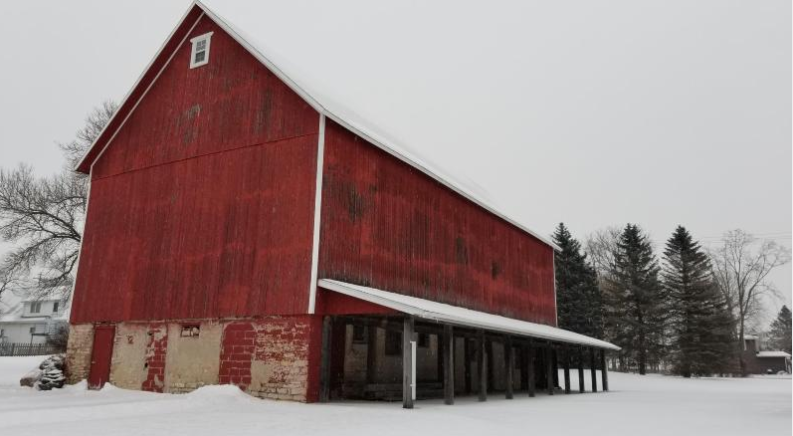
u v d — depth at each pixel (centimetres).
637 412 1577
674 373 4959
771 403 2050
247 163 1766
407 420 1149
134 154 2059
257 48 1811
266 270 1630
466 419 1212
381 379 1878
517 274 2862
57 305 5934
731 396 2566
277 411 1279
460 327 1972
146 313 1850
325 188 1617
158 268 1870
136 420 1092
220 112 1878
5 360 3991
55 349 3488
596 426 1191
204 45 1998
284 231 1630
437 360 2267
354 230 1706
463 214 2380
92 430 938
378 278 1777
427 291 2031
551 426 1166
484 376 1798
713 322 4878
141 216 1969
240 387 1590
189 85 1989
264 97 1792
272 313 1586
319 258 1559
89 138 3338
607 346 2986
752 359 7631
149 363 1803
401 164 1981
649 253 5247
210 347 1681
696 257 5062
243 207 1733
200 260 1777
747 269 6194
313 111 1678
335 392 1644
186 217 1852
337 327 1686
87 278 2047
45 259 3067
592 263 6838
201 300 1734
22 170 3108
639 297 5047
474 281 2398
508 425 1156
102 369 1909
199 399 1480
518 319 2789
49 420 1095
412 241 1981
